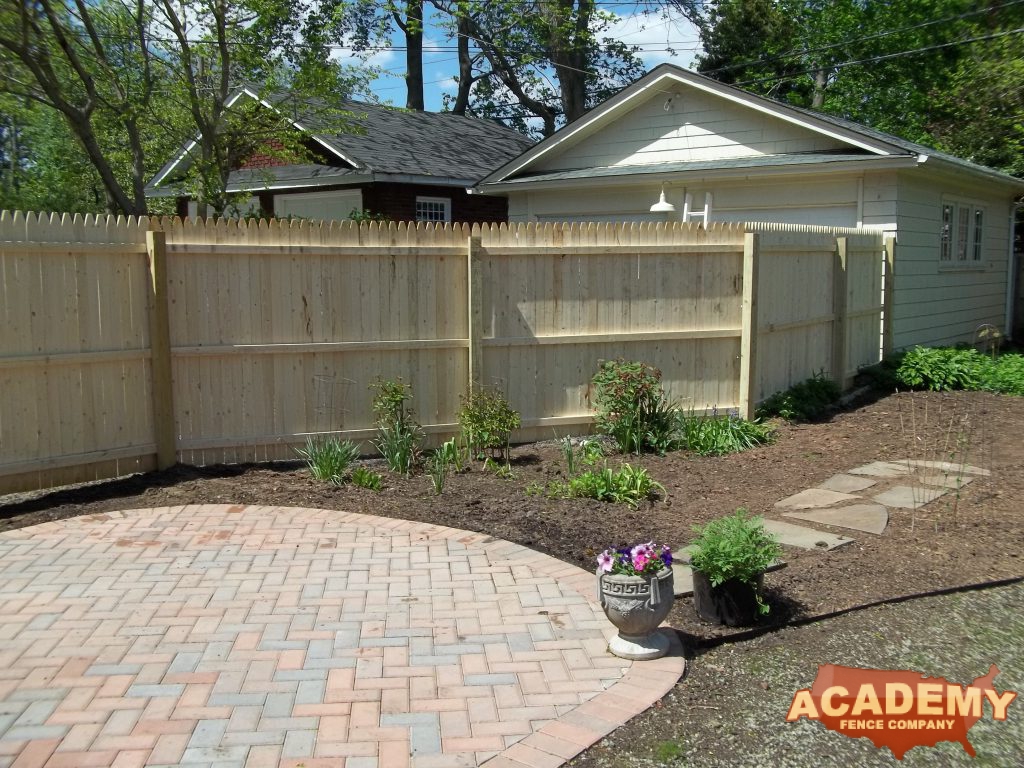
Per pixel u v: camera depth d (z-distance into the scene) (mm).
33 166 23422
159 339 7473
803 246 10727
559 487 7285
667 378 9422
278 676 4129
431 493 7246
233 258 7746
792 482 7750
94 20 13375
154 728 3650
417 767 3436
